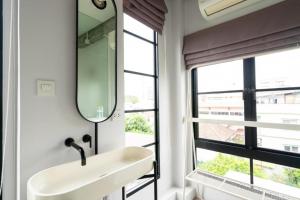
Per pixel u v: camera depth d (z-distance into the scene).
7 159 0.81
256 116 1.65
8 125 0.81
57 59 0.96
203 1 1.61
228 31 1.65
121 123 1.31
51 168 0.84
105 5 1.22
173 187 2.01
